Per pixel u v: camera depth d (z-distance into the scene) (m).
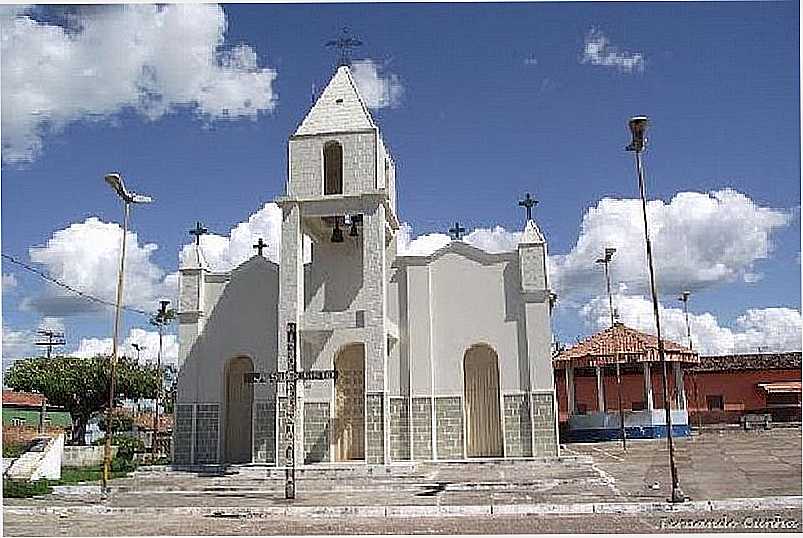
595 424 44.62
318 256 31.70
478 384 30.61
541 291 30.06
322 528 16.08
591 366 45.78
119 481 26.62
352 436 30.05
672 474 18.44
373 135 30.22
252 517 18.28
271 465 28.84
